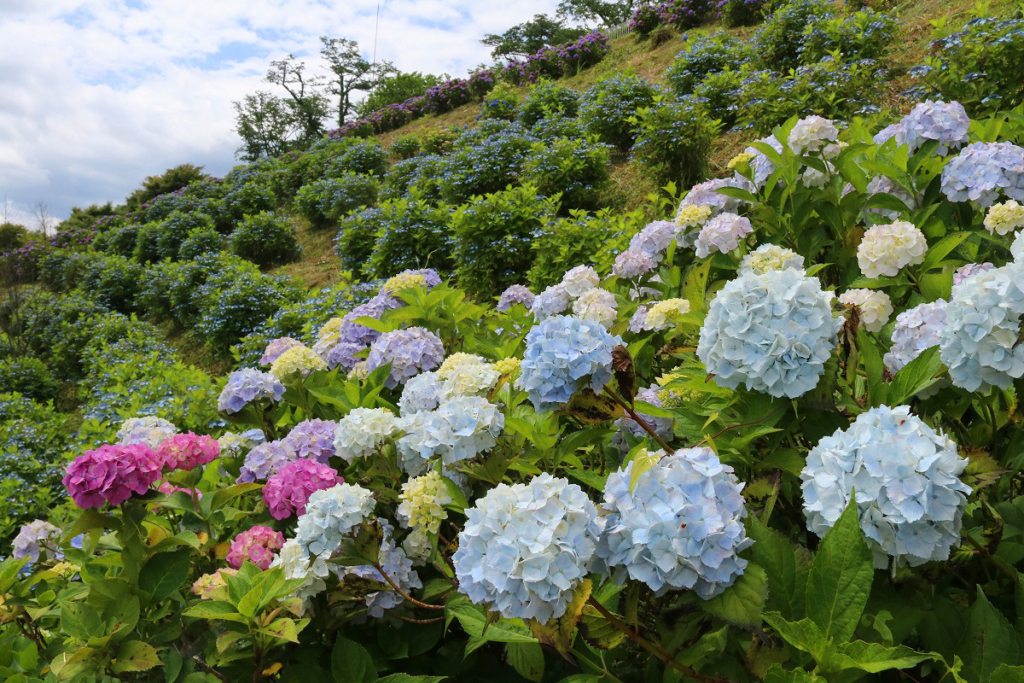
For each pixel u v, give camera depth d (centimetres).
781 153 354
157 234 1980
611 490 138
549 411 195
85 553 244
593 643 157
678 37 1688
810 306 153
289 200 2155
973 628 131
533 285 775
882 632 131
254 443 301
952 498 129
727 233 308
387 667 188
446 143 1792
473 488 234
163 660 196
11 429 987
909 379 167
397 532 209
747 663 136
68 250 2377
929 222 290
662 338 287
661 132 866
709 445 161
